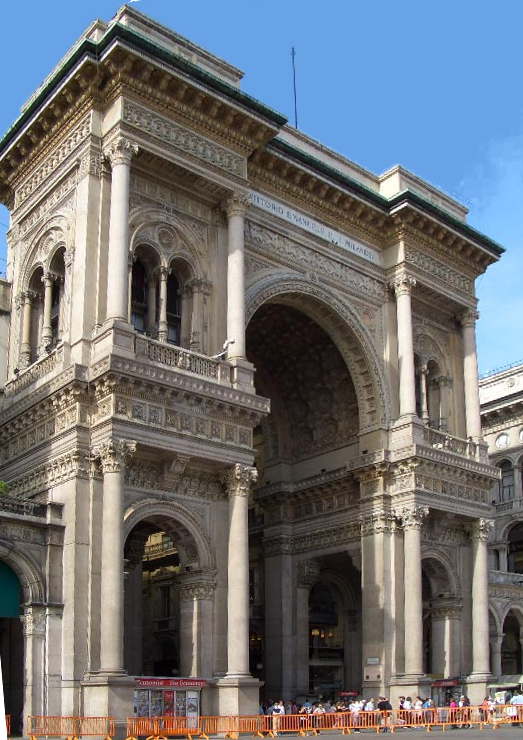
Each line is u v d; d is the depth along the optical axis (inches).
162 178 1611.7
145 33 1633.9
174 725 1320.1
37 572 1362.0
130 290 1551.4
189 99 1610.5
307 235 1892.2
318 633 2161.7
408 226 2012.8
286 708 1781.5
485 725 1731.1
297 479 2128.4
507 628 2613.2
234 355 1587.1
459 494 1946.4
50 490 1450.5
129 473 1443.2
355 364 1977.1
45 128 1673.2
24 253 1740.9
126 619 1688.0
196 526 1504.7
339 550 1969.7
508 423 2977.4
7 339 1739.7
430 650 2162.9
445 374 2101.4
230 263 1641.2
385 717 1619.1
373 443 1930.4
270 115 1705.2
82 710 1307.8
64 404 1449.3
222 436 1517.0
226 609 1502.2
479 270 2191.2
